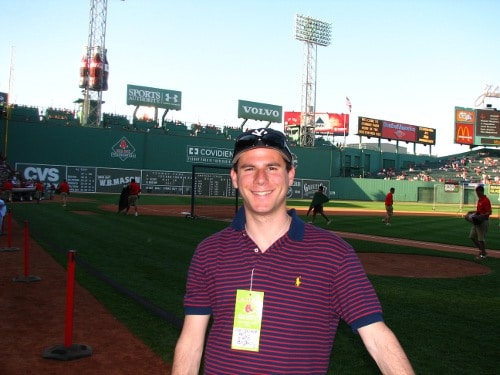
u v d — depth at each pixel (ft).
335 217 92.02
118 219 71.05
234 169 7.68
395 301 24.90
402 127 269.03
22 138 163.22
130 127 201.46
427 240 55.36
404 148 330.75
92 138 173.99
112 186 177.06
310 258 6.50
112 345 17.72
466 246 50.72
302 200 194.90
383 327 6.26
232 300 6.64
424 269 35.65
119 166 178.40
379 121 260.01
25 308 22.53
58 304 23.27
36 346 17.56
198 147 193.16
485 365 15.69
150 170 183.73
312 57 215.31
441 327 20.06
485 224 40.14
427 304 24.31
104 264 33.42
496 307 23.82
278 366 6.23
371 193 224.74
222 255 6.95
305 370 6.25
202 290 7.15
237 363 6.40
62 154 168.96
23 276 28.66
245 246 6.88
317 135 267.39
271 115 241.96
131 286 26.76
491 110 235.81
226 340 6.60
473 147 242.99
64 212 81.56
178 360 7.09
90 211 87.10
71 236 48.96
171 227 61.46
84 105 197.06
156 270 31.63
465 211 137.08
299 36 207.82
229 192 197.26
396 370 5.95
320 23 210.79
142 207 109.29
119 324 20.17
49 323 20.30
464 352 16.94
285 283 6.44
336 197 222.07
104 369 15.57
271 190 6.97
